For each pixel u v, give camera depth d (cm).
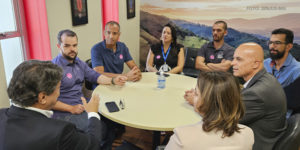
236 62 151
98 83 216
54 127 88
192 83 217
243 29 408
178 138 81
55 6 226
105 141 192
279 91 138
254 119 136
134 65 279
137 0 451
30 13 209
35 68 94
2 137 85
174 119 145
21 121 89
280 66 256
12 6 196
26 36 213
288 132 130
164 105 166
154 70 284
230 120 82
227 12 408
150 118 146
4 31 190
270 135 138
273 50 254
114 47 261
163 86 204
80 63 215
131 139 251
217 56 299
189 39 444
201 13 421
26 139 84
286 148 129
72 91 200
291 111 214
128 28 418
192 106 165
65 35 191
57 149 85
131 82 217
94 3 316
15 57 207
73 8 256
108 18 367
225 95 83
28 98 91
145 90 196
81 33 285
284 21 382
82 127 171
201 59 305
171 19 443
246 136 85
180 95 186
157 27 458
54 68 100
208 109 85
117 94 185
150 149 234
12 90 91
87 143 100
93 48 255
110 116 147
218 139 80
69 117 179
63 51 194
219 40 294
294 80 221
